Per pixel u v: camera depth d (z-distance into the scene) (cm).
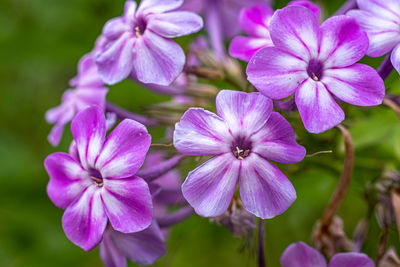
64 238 31
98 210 23
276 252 30
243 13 25
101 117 23
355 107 25
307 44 23
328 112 22
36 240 31
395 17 23
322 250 25
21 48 31
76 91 26
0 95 33
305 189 30
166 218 25
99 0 32
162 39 24
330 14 30
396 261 25
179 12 24
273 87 22
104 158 23
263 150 23
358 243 26
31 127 32
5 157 32
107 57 25
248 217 24
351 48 23
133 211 23
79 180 24
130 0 25
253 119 23
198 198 22
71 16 31
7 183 31
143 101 31
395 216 25
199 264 31
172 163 24
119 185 23
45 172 31
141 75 24
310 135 25
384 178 26
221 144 23
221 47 29
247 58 24
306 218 30
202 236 30
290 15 23
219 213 22
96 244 23
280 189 22
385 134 26
